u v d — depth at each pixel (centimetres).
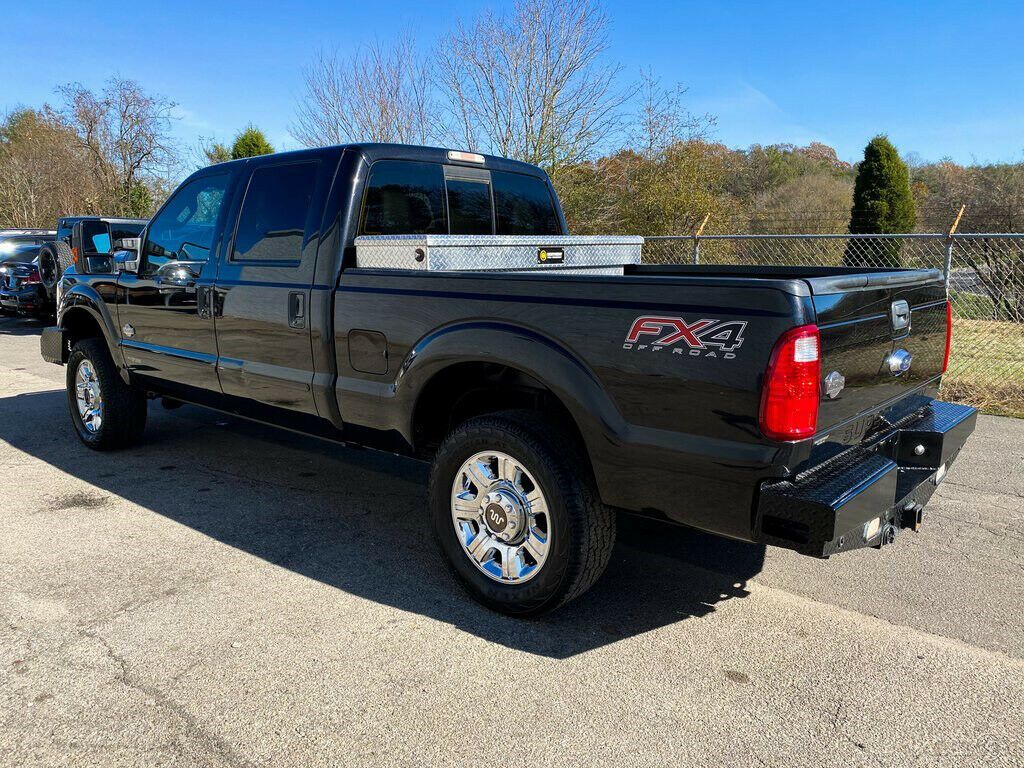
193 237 441
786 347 233
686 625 303
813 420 240
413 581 341
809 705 250
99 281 509
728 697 254
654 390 259
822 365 243
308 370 374
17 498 444
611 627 302
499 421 298
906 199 1716
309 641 287
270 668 268
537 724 239
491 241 365
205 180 436
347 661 273
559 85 1714
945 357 358
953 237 693
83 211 2852
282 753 224
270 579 340
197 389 449
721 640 291
